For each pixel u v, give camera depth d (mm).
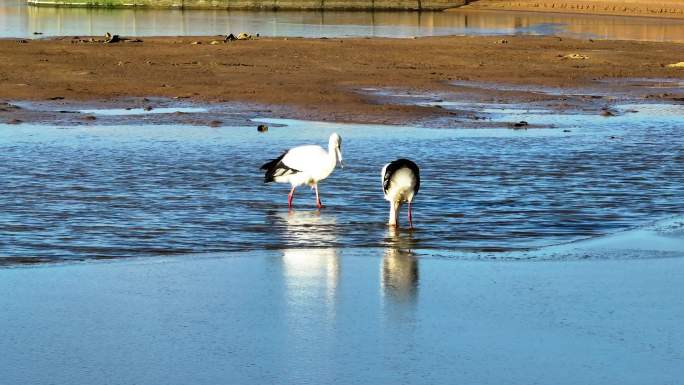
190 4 102438
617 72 42094
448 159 21438
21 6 104125
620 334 9883
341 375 8781
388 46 52531
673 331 9977
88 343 9578
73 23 76000
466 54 49031
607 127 26906
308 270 12336
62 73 37156
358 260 12922
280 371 8875
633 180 19234
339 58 45688
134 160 20797
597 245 13906
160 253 13352
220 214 16031
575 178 19391
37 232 14523
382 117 28344
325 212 16297
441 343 9594
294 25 76062
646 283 11703
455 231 14945
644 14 90500
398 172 14773
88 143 22938
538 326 10117
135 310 10602
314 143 23641
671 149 22953
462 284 11672
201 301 10938
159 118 27422
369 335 9812
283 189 18188
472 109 30562
